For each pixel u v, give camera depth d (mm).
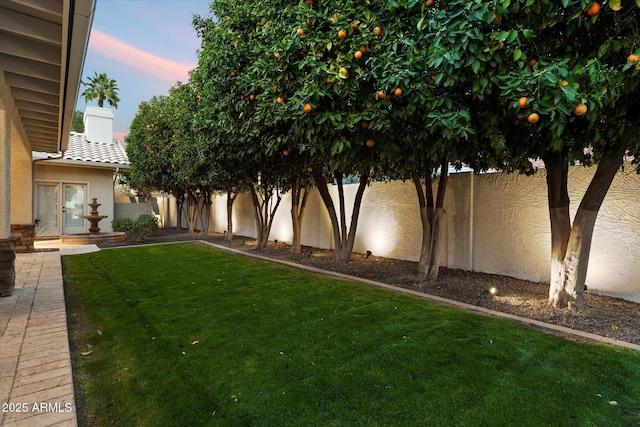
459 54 2850
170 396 2346
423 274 5535
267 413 2150
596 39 3020
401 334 3340
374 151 4512
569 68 2982
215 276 5973
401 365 2736
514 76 2834
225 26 5523
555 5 2672
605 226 4520
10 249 4848
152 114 12680
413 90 3332
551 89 2662
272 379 2543
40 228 12289
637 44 2619
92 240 11195
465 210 6152
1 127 4723
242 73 5090
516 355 2891
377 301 4430
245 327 3553
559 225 4059
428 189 5473
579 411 2154
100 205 13172
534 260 5270
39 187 12297
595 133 3062
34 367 2744
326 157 4977
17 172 8664
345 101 3908
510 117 3416
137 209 15617
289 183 8531
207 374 2621
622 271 4375
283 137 4820
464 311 4062
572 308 3904
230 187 10516
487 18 2762
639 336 3291
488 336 3273
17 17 3773
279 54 4020
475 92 3061
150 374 2641
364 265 6902
